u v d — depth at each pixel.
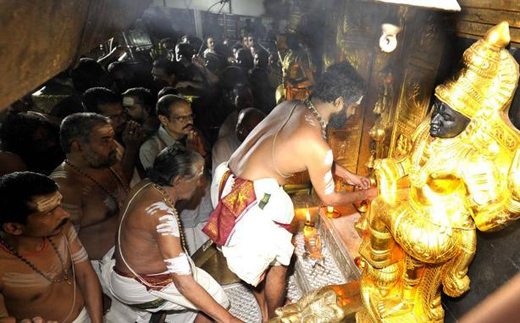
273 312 2.06
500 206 0.97
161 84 3.85
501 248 1.14
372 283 1.46
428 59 1.47
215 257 2.45
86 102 2.40
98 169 1.93
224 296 1.97
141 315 2.01
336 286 1.59
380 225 1.26
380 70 1.85
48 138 2.02
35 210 1.29
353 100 1.52
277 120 1.67
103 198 1.99
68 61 0.71
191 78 3.86
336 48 2.19
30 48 0.55
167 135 2.52
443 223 1.08
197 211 2.55
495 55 0.90
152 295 1.77
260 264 1.74
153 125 2.98
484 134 0.97
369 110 2.06
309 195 2.73
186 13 8.04
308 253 2.34
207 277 1.90
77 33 0.70
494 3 1.05
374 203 1.27
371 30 1.87
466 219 1.08
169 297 1.77
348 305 1.50
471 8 1.16
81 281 1.69
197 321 1.97
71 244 1.61
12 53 0.51
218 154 2.76
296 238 2.55
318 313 1.48
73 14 0.66
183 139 2.61
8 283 1.39
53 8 0.59
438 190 1.09
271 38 6.79
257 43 6.46
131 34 6.23
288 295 2.27
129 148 2.44
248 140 1.78
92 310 1.70
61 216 1.39
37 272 1.45
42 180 1.33
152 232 1.56
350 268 2.05
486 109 0.95
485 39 0.91
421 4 0.92
